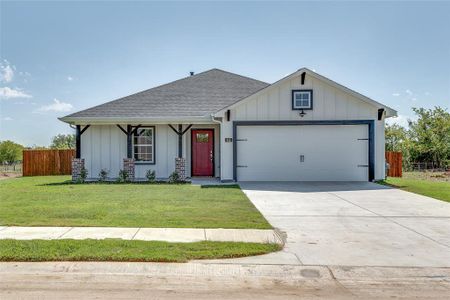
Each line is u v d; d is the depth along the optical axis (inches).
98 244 255.3
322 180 644.1
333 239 282.5
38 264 226.1
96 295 187.9
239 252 244.5
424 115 1178.6
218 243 263.1
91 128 687.1
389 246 265.6
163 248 249.1
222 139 636.1
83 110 684.7
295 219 348.2
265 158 642.8
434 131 1148.5
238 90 773.3
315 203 431.5
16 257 231.0
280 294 190.4
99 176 681.6
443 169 1091.9
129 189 537.6
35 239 268.5
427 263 232.4
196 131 704.4
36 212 364.2
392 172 819.4
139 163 687.1
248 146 642.8
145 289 196.1
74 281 206.7
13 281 206.1
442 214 372.2
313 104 638.5
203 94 753.6
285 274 217.5
